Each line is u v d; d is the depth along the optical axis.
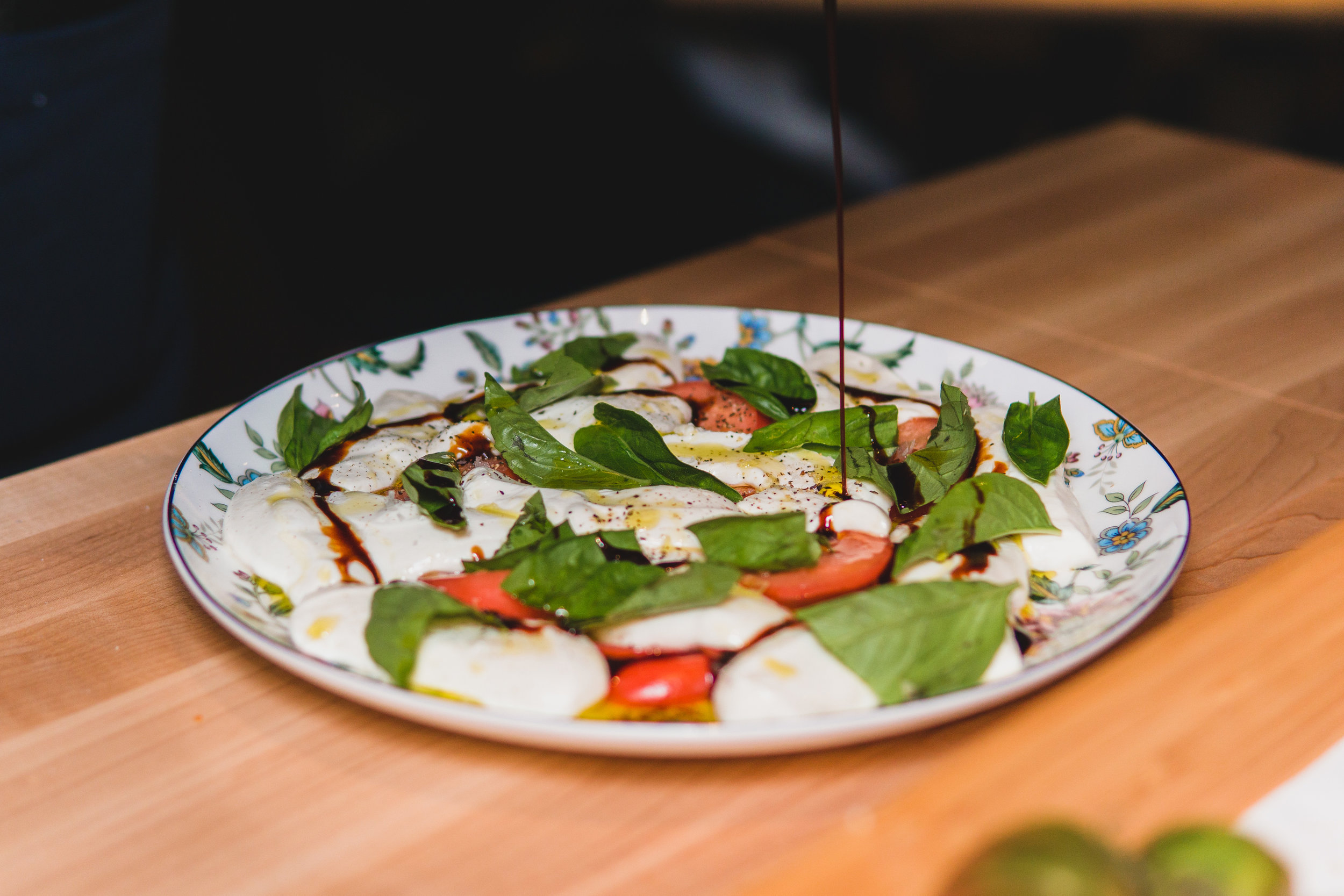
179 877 0.55
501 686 0.60
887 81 2.87
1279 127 2.44
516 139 3.09
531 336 0.86
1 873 0.55
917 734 0.60
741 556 0.65
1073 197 1.23
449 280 2.46
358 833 0.57
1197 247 1.09
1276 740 0.54
